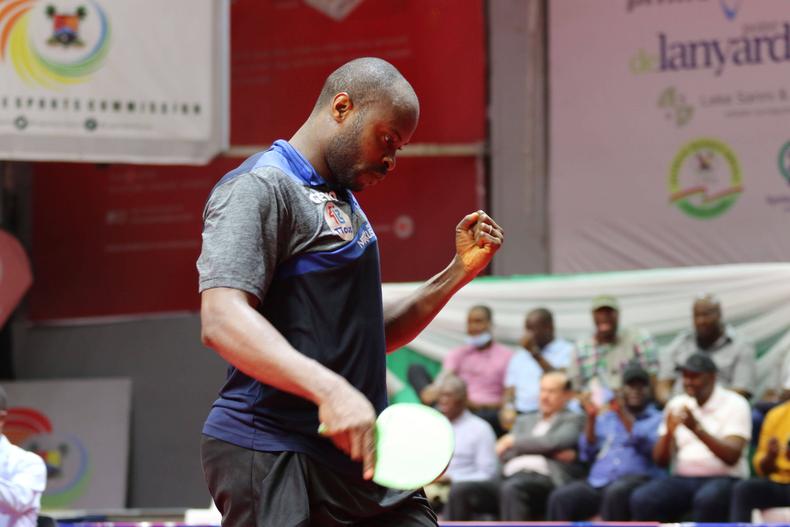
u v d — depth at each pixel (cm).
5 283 3052
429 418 626
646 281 2377
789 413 2166
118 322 3203
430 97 3006
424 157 3023
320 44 3056
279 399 687
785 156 2700
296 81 3067
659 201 2798
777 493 2108
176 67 2498
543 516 2259
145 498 3100
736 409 2155
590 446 2280
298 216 685
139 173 3222
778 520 2094
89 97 2477
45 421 3095
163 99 2491
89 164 3253
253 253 648
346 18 3047
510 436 2350
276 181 679
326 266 690
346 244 700
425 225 3009
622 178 2833
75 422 3095
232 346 614
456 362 2462
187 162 2498
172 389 3133
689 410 2127
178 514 2794
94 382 3120
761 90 2723
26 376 3241
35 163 3284
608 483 2231
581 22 2881
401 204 3028
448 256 2989
